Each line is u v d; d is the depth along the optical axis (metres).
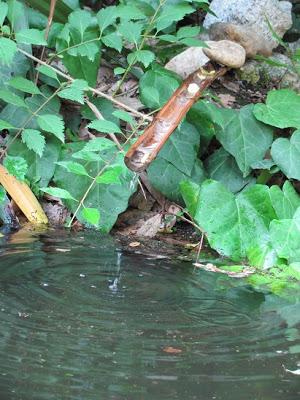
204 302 3.24
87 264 3.62
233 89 5.09
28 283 3.28
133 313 3.03
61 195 3.52
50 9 4.52
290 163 4.36
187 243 4.27
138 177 4.39
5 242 3.89
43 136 4.00
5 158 4.30
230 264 3.91
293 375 2.52
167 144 4.43
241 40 5.05
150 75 4.52
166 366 2.54
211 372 2.51
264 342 2.80
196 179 4.47
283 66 5.05
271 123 4.46
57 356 2.57
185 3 4.60
